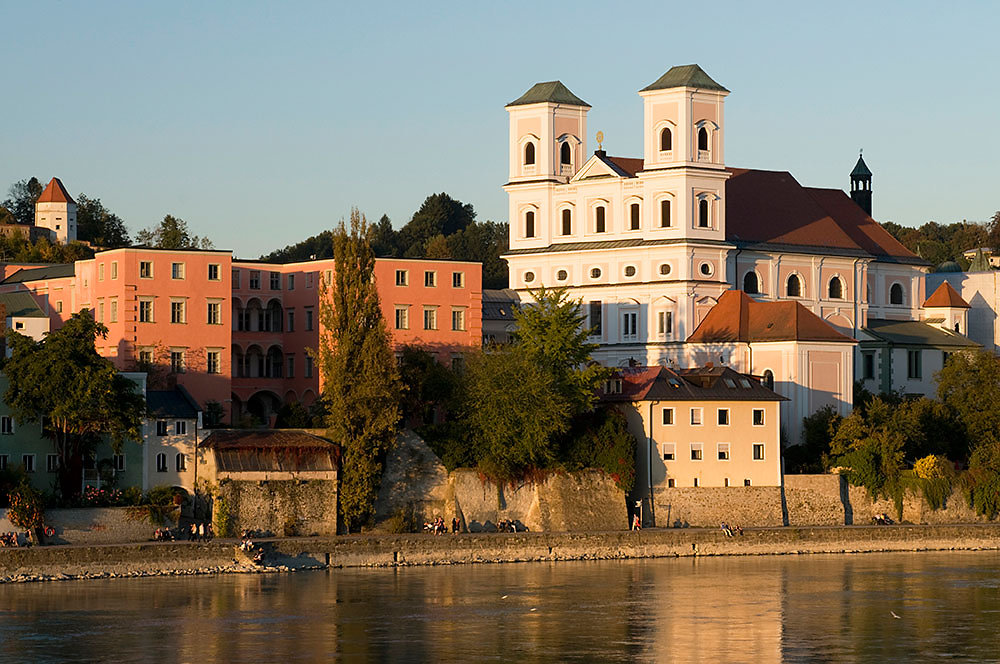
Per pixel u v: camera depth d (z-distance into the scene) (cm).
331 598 17125
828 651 14825
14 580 17688
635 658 14488
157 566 18388
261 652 14600
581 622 15975
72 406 18750
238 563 18750
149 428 19675
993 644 15125
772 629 15750
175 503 19400
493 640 15125
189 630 15400
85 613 16150
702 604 17012
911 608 16862
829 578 18875
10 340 19425
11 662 14150
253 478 19762
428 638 15188
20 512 18338
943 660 14488
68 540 18612
